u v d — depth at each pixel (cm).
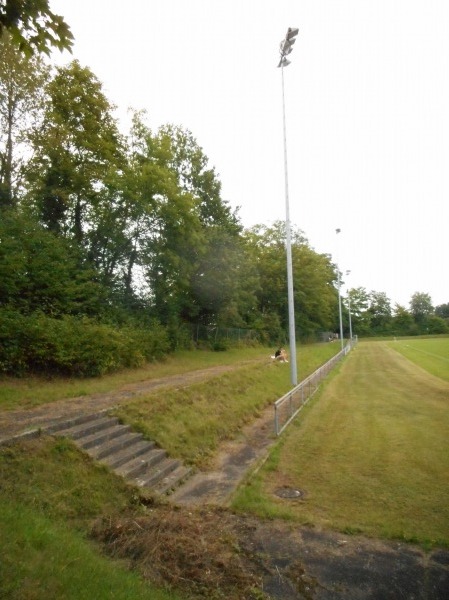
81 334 1524
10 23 441
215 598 443
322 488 779
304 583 479
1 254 1597
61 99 2256
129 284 2553
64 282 1856
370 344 7438
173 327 2592
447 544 563
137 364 1841
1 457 630
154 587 443
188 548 529
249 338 4369
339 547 561
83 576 403
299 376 2408
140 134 2573
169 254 2430
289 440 1119
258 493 745
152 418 1019
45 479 630
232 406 1384
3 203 2083
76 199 2373
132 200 2269
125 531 552
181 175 3556
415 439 1084
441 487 765
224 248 3228
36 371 1341
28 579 369
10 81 2098
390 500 714
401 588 471
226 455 1008
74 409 966
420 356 4166
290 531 604
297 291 5541
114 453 809
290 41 2145
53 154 2183
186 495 747
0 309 1397
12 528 446
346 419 1360
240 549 548
